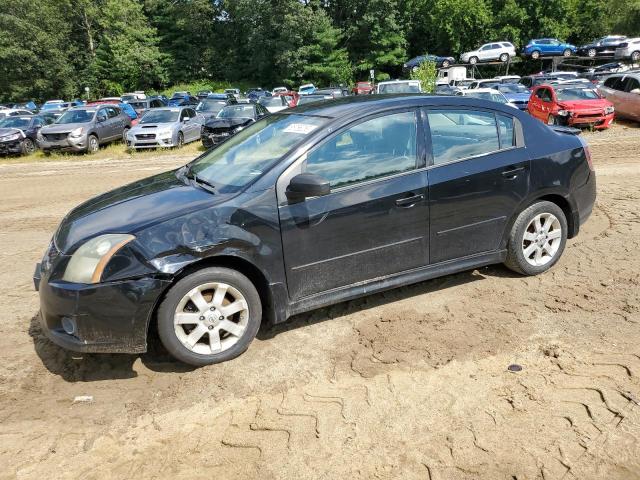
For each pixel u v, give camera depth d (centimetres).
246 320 346
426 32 5403
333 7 5466
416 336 365
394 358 338
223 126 1658
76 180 1238
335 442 263
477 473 238
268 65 5406
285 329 387
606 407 278
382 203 375
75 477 248
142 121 1847
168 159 1588
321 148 365
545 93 1755
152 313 324
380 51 5300
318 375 325
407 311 405
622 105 1748
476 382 308
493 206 421
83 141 1752
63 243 334
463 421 274
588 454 246
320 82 5231
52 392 320
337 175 366
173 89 5709
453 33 4828
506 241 439
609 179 877
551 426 266
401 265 394
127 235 318
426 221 395
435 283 457
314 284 365
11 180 1299
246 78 6016
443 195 397
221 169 394
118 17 5584
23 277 528
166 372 337
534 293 425
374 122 385
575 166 459
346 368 331
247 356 351
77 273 312
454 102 418
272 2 5112
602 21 4872
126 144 1861
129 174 1302
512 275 464
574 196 462
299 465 248
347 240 369
